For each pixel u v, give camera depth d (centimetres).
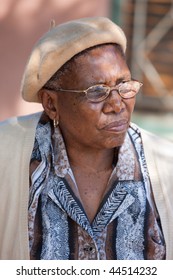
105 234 201
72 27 194
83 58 189
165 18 505
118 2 486
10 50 466
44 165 207
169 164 212
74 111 194
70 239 201
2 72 470
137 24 506
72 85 192
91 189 206
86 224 199
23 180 208
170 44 509
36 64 198
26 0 458
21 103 475
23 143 213
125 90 189
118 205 203
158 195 208
